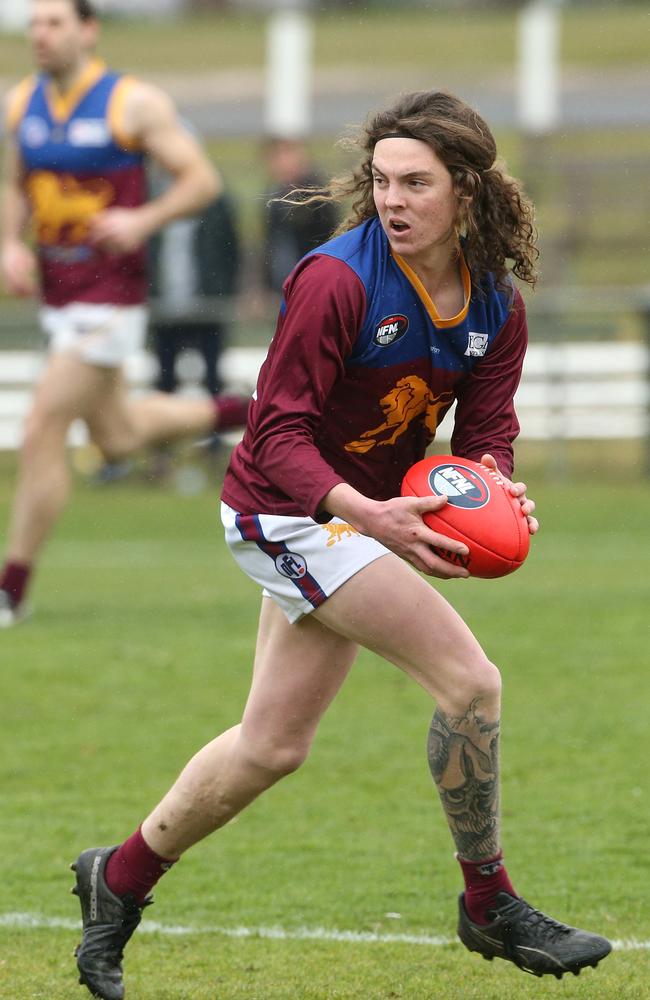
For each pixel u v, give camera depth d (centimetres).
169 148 3106
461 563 1307
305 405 1311
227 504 1409
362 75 12412
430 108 1299
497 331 1397
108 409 3189
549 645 2958
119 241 3042
